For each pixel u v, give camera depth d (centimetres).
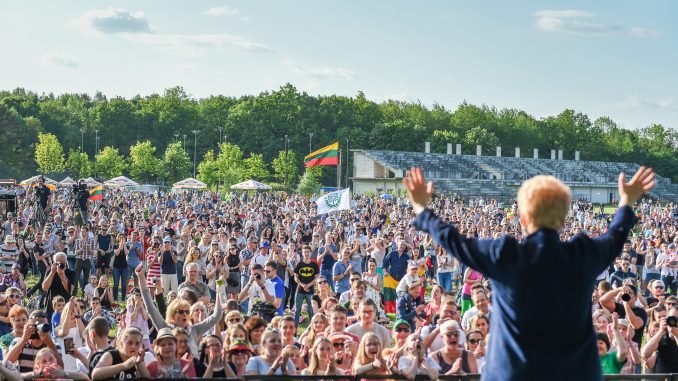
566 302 358
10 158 13538
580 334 362
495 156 14975
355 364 816
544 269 357
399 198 8319
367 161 12594
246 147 15238
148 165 12712
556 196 368
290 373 822
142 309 1232
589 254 364
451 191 12450
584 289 362
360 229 2702
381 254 2175
